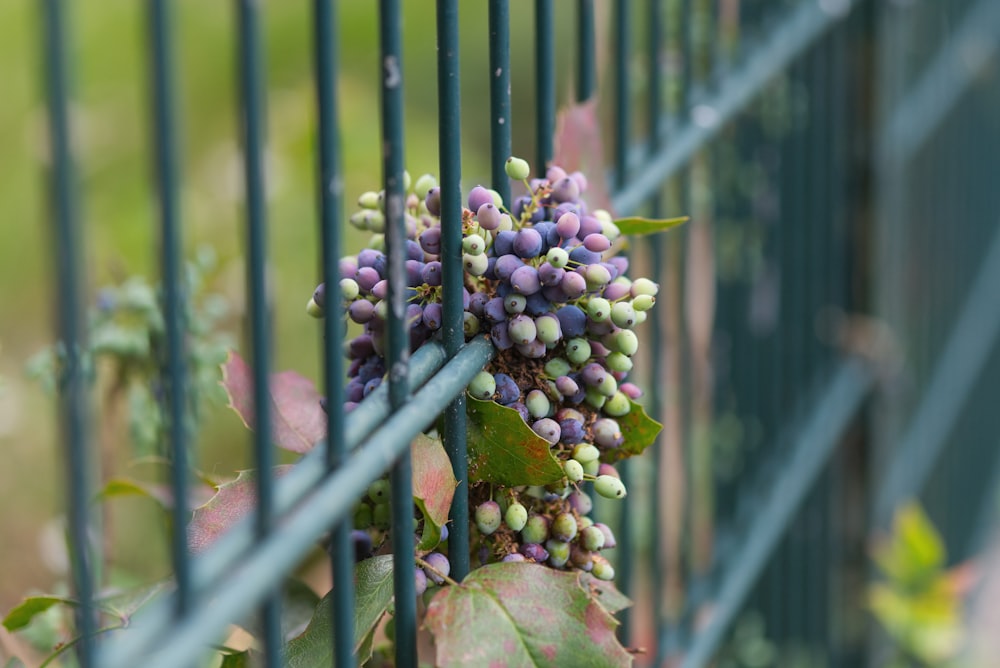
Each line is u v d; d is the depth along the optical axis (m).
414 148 2.09
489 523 0.76
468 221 0.75
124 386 0.94
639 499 1.24
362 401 0.74
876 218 1.51
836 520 1.60
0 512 1.45
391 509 0.73
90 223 1.86
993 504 2.70
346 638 0.71
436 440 0.74
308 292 1.74
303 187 1.76
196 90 2.17
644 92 1.19
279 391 0.79
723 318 1.26
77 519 0.63
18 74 2.09
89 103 2.07
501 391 0.76
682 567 1.11
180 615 0.65
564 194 0.78
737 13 1.11
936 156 2.02
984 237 2.52
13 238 1.90
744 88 1.09
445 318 0.75
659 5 0.97
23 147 2.01
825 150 1.45
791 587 1.47
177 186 0.64
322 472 0.69
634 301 0.76
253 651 0.77
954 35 2.12
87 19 2.18
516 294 0.75
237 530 0.67
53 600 0.77
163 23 0.63
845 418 1.50
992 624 2.19
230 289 1.37
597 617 0.74
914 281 1.89
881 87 1.50
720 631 1.17
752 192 1.28
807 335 1.42
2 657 0.79
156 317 0.92
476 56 2.23
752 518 1.29
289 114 1.83
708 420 1.23
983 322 2.52
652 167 0.97
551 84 0.83
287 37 2.21
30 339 1.79
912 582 1.55
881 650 1.66
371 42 2.22
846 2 1.37
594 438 0.77
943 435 2.14
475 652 0.73
